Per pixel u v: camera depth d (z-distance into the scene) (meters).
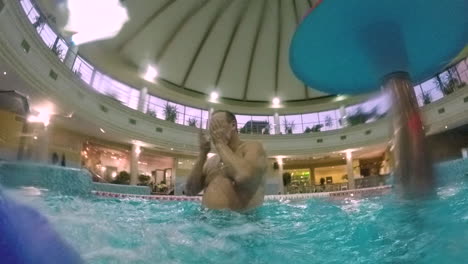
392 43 2.45
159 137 16.30
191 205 3.26
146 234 1.47
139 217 2.12
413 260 1.11
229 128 2.08
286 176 19.50
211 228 1.65
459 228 1.34
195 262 1.14
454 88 14.11
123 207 3.02
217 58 17.44
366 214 2.08
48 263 0.64
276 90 19.77
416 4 2.21
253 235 1.56
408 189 2.20
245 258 1.21
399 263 1.11
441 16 2.31
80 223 1.54
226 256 1.23
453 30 2.47
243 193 2.00
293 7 15.22
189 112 19.00
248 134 19.27
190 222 1.81
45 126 10.77
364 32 2.41
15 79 8.73
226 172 2.07
